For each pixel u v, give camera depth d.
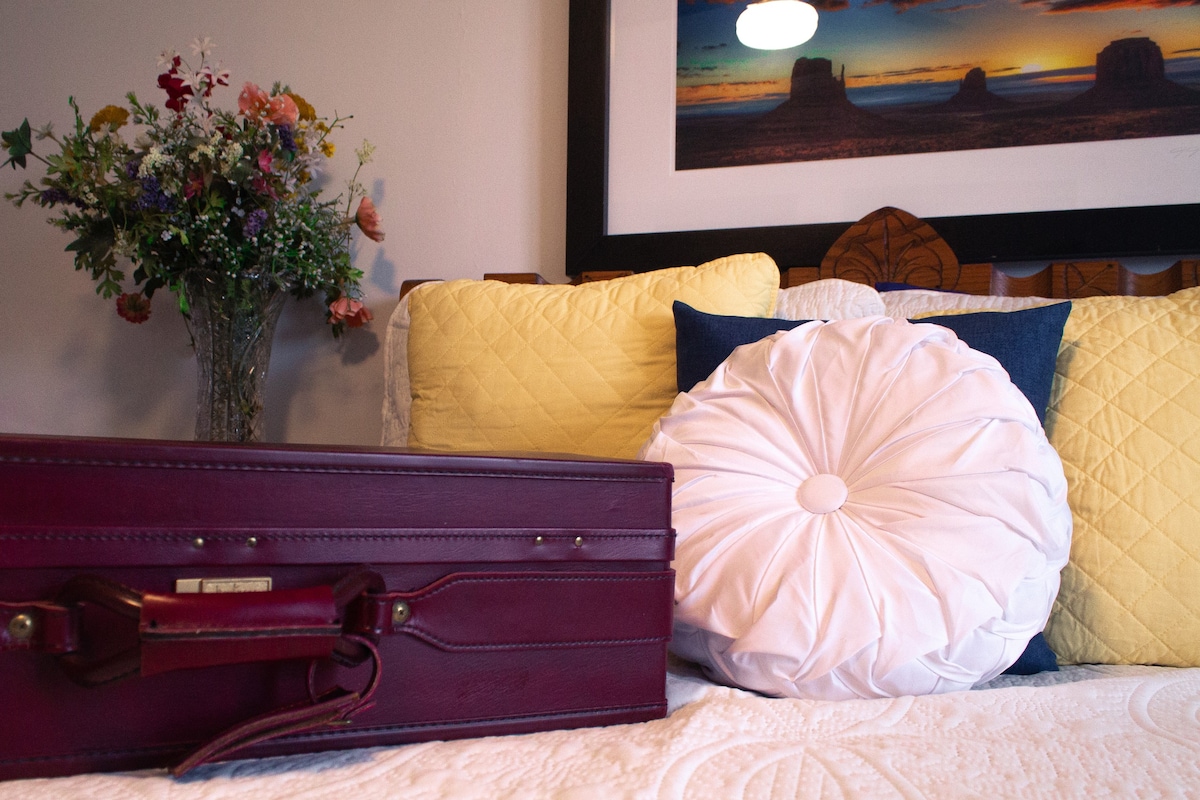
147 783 0.56
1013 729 0.69
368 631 0.63
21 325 2.05
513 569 0.70
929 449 0.86
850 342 0.96
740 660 0.80
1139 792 0.57
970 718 0.72
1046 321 1.07
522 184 1.88
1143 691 0.80
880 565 0.80
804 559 0.82
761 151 1.72
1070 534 0.88
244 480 0.62
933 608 0.78
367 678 0.65
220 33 2.03
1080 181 1.56
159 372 2.00
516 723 0.70
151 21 2.04
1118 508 0.99
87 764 0.58
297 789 0.56
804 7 1.71
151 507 0.60
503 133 1.90
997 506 0.82
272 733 0.59
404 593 0.66
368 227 1.72
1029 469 0.84
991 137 1.60
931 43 1.64
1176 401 1.02
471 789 0.57
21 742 0.57
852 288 1.35
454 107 1.93
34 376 2.04
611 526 0.74
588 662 0.73
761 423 0.95
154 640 0.55
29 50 2.09
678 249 1.74
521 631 0.70
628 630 0.74
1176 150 1.52
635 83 1.80
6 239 2.06
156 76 2.03
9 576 0.57
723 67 1.75
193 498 0.61
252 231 1.52
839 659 0.77
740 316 1.24
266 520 0.63
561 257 1.86
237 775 0.59
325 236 1.69
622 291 1.36
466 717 0.68
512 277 1.70
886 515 0.83
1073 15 1.57
